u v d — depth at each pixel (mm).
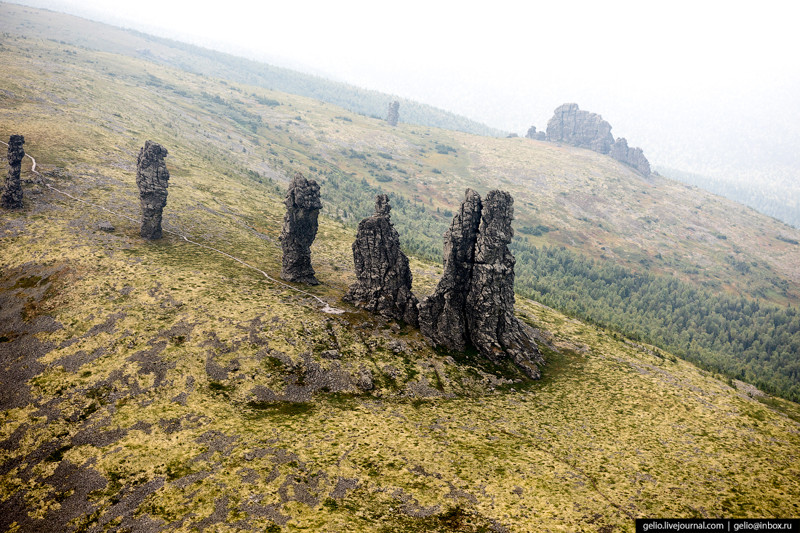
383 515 47781
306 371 77000
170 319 82750
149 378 68750
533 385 88188
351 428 64500
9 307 81688
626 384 92000
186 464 53719
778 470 62875
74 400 63094
